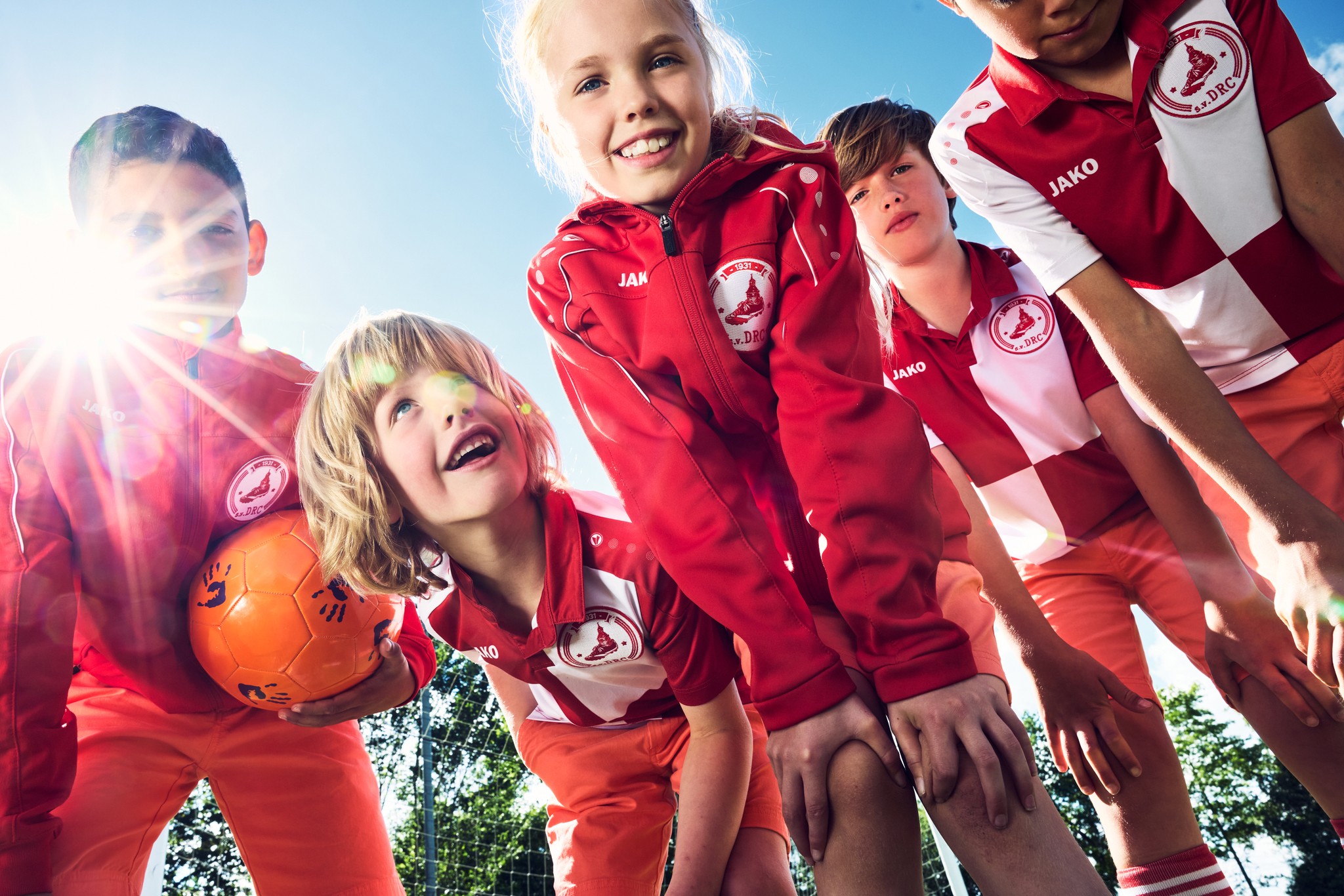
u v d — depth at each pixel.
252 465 1.80
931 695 0.92
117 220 1.73
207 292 1.78
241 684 1.68
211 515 1.75
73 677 1.78
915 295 2.22
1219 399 1.49
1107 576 2.21
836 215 1.32
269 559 1.68
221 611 1.66
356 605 1.71
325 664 1.68
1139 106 1.62
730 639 1.54
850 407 1.07
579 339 1.43
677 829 1.45
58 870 1.53
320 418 1.67
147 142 1.75
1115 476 2.13
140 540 1.68
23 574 1.51
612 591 1.56
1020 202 1.75
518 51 1.56
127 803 1.66
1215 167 1.63
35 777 1.44
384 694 1.82
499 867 10.59
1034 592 2.29
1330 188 1.59
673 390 1.34
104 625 1.69
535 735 1.91
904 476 1.04
